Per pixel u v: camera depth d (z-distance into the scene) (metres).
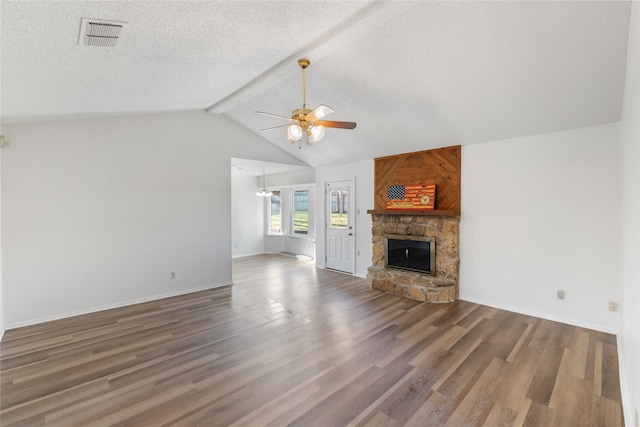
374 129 4.57
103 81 2.80
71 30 1.87
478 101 3.42
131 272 4.35
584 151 3.43
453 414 2.06
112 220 4.19
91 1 1.63
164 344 3.09
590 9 2.15
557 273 3.64
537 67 2.76
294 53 2.97
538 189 3.76
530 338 3.19
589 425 1.95
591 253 3.41
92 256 4.04
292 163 6.37
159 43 2.30
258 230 8.86
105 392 2.31
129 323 3.64
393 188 5.15
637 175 1.73
